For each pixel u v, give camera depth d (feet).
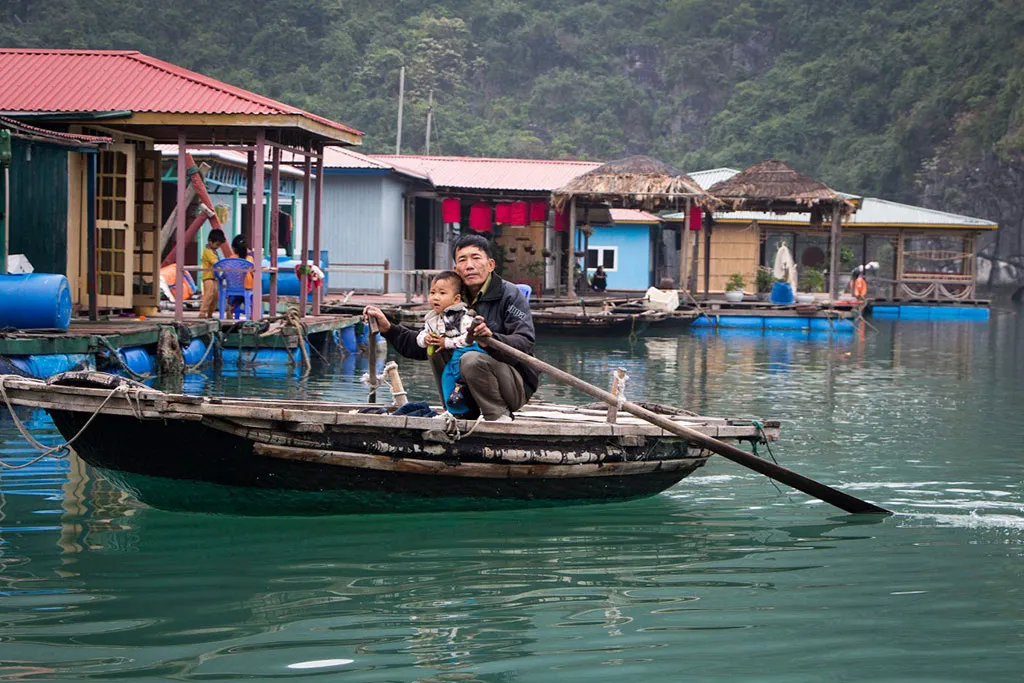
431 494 24.75
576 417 29.12
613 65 291.58
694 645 17.42
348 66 253.03
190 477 23.58
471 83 274.57
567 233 120.26
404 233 101.30
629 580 20.74
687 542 23.45
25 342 36.24
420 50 260.21
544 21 287.28
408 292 75.77
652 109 287.28
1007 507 27.12
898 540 23.90
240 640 17.26
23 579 19.98
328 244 95.86
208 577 20.29
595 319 80.28
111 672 15.96
